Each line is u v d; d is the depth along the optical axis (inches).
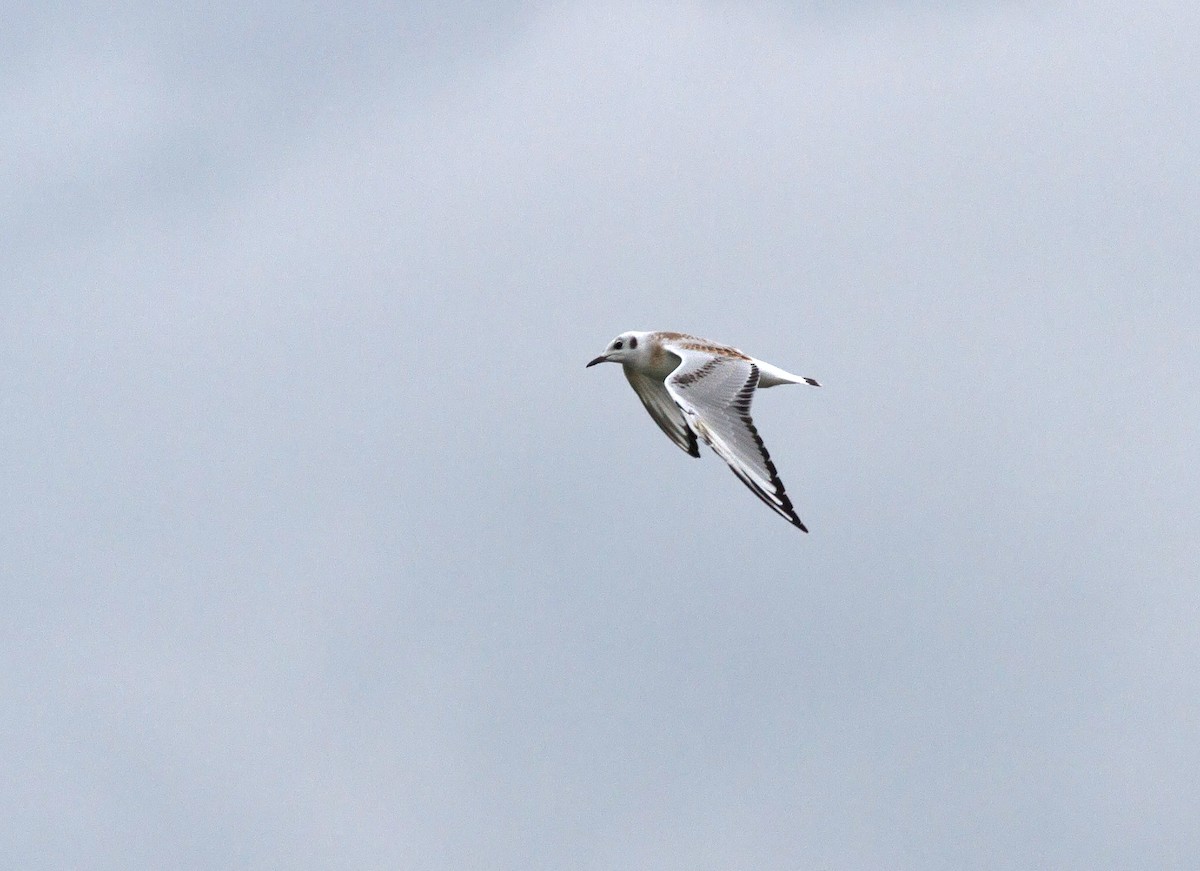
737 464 851.4
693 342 956.6
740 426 863.7
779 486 843.4
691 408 867.4
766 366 936.9
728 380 879.1
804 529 832.3
